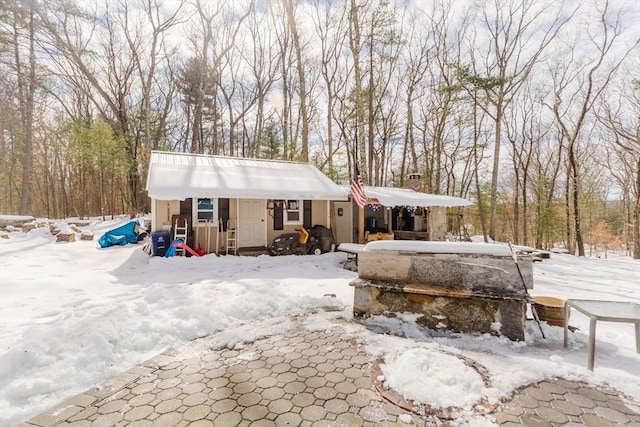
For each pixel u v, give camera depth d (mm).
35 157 23141
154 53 19984
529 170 26969
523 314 3867
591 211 32125
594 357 3260
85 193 24828
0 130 18484
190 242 10484
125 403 2633
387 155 27828
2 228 13094
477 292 3922
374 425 2346
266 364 3285
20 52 16484
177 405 2602
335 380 2969
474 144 21219
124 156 18891
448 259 4234
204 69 21312
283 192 10539
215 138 26078
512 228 29531
